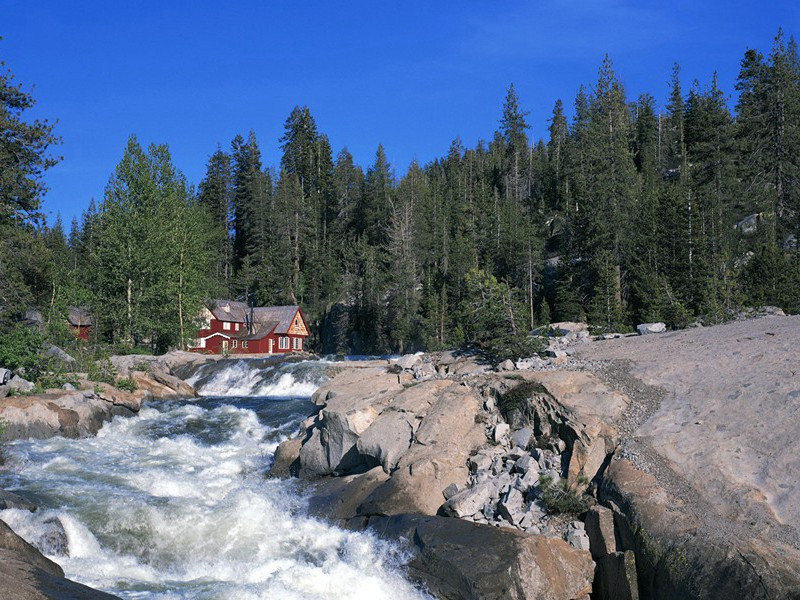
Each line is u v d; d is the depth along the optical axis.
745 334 15.98
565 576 10.15
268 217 92.31
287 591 10.27
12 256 28.53
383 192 96.25
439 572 10.36
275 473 16.17
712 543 9.22
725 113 52.34
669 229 45.94
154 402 24.64
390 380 17.58
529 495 11.89
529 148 120.12
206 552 12.26
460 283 71.12
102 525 12.61
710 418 11.94
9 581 9.01
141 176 45.72
